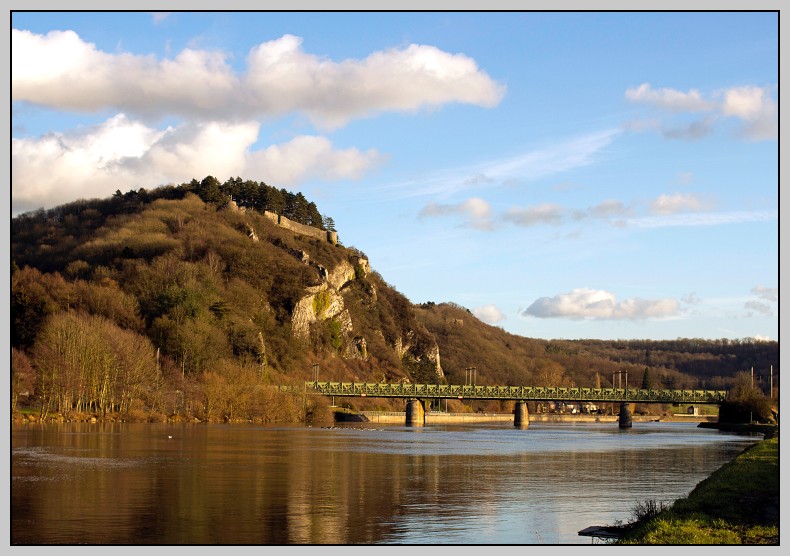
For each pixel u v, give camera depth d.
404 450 127.69
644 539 46.56
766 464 67.50
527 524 60.78
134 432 148.88
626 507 69.06
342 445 135.38
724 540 46.03
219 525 58.78
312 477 86.69
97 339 182.38
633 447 143.50
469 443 151.12
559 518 63.47
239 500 69.75
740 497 54.72
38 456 102.62
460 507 68.31
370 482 83.81
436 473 93.31
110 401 184.00
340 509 66.38
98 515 61.94
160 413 189.12
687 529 47.97
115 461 98.12
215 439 138.12
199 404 199.88
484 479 88.12
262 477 85.62
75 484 77.56
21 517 61.06
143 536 54.81
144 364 192.25
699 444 153.62
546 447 142.00
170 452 111.12
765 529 47.69
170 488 76.06
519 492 78.00
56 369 170.62
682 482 87.12
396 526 59.50
